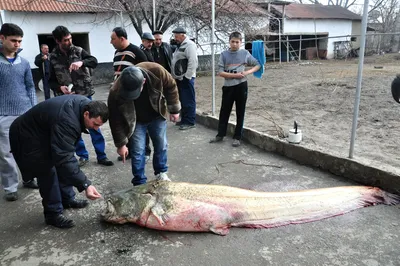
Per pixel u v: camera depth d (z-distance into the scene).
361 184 3.94
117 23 17.03
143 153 3.75
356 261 2.64
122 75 3.01
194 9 14.60
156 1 13.95
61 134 2.74
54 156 2.78
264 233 3.07
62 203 3.56
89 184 2.97
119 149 3.43
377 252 2.73
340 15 29.69
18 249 2.93
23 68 3.87
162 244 2.94
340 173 4.18
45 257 2.81
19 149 2.93
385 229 3.04
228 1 15.70
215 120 6.67
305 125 6.51
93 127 2.87
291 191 3.65
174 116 3.89
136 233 3.11
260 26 19.06
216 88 12.86
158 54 6.89
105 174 4.52
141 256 2.79
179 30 6.30
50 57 4.65
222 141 5.85
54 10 14.81
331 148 4.94
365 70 16.75
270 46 25.66
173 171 4.55
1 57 3.66
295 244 2.89
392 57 22.94
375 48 25.55
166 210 3.05
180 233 3.10
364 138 5.50
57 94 4.79
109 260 2.75
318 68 18.95
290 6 29.14
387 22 21.36
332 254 2.73
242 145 5.60
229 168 4.60
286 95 10.29
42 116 2.81
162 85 3.58
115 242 2.99
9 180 3.80
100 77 16.92
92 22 16.16
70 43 4.57
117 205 3.15
